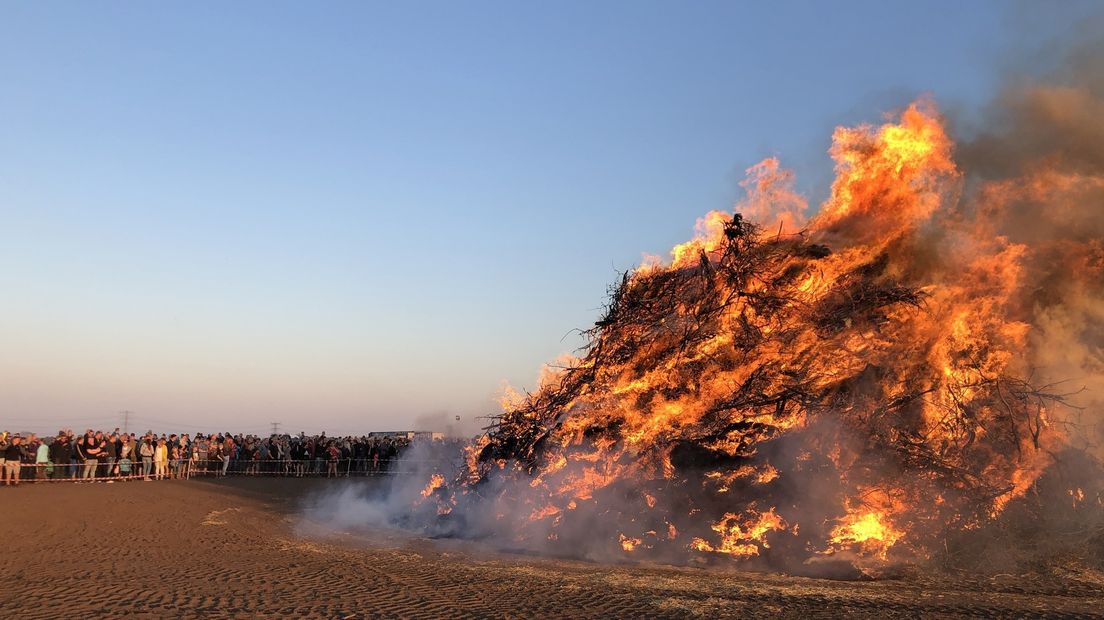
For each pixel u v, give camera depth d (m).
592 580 12.22
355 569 13.13
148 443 32.22
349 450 41.00
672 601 10.59
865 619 9.62
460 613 9.80
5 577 11.27
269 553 14.70
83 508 19.69
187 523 18.30
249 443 40.59
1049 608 10.28
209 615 9.18
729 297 17.02
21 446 27.05
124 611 9.26
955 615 9.84
